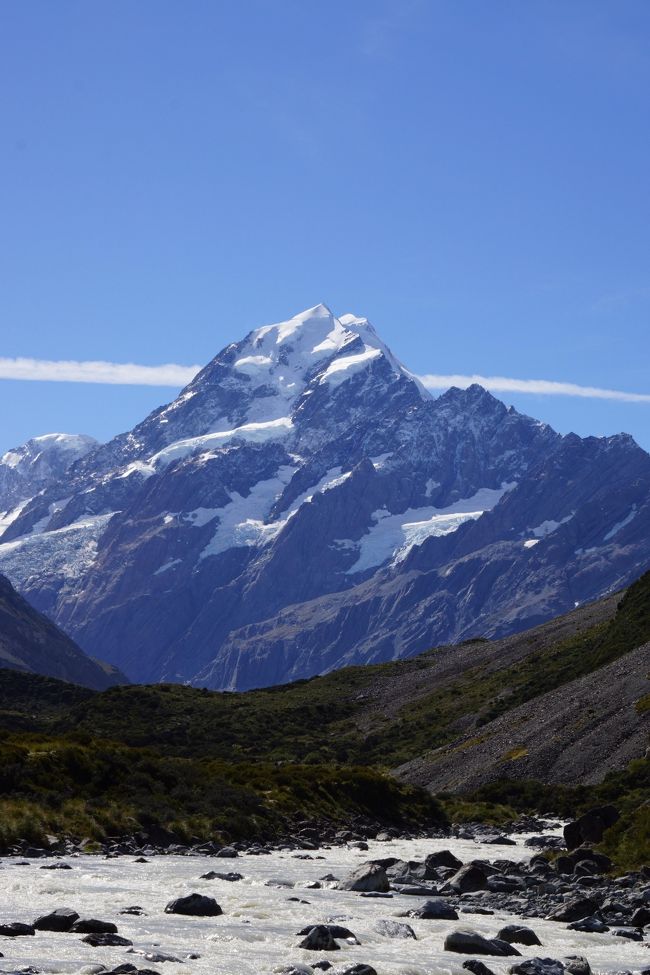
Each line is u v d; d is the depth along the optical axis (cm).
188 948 3036
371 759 17412
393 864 5828
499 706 17650
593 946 3434
